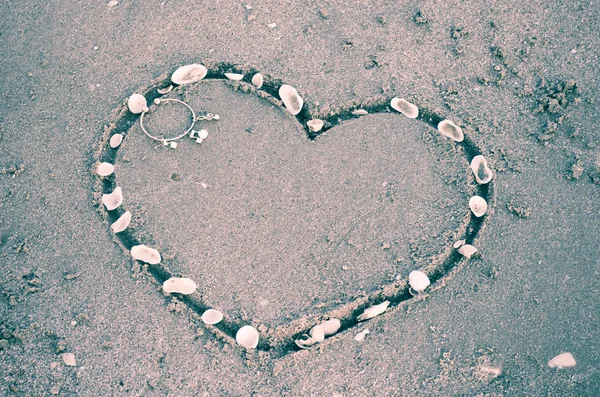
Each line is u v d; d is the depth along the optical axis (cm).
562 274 106
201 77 117
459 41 119
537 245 107
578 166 110
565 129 113
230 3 123
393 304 105
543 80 116
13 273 107
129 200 111
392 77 117
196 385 102
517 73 117
